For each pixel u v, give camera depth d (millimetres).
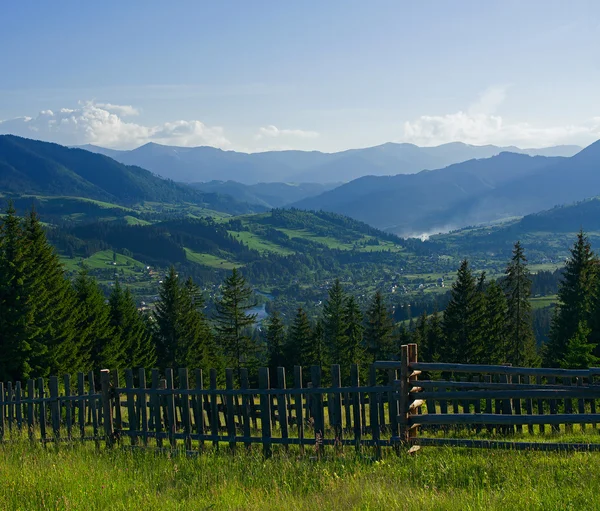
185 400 11211
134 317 62406
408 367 9625
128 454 10789
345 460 9289
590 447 8734
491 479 7703
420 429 13203
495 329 55344
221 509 7352
